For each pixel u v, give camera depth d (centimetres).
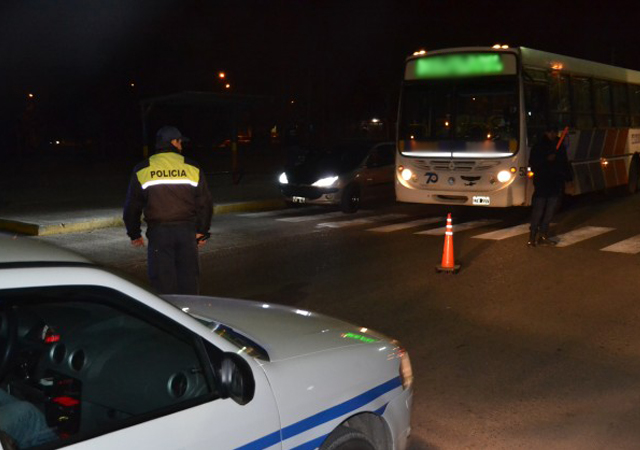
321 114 4616
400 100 1440
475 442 451
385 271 972
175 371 275
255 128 5875
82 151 4919
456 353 626
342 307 786
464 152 1376
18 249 253
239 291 862
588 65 1627
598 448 443
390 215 1573
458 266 968
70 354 295
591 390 538
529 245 1152
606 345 646
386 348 353
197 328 273
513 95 1333
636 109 1959
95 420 254
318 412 298
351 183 1591
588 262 1016
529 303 796
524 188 1351
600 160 1706
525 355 620
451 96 1384
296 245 1177
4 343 249
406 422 357
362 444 320
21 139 4428
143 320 262
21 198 1784
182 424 252
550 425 477
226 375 263
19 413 246
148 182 595
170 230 602
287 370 298
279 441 280
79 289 242
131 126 4834
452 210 1661
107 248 1134
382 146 1694
